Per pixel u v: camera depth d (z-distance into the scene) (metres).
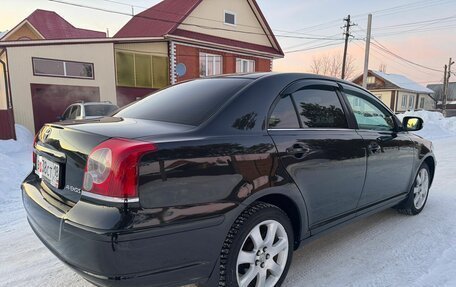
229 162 2.00
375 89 41.00
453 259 2.87
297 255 3.01
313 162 2.50
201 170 1.88
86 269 1.71
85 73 14.09
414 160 3.82
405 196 3.82
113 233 1.60
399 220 3.87
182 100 2.50
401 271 2.69
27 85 12.84
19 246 3.15
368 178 3.10
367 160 3.04
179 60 16.39
